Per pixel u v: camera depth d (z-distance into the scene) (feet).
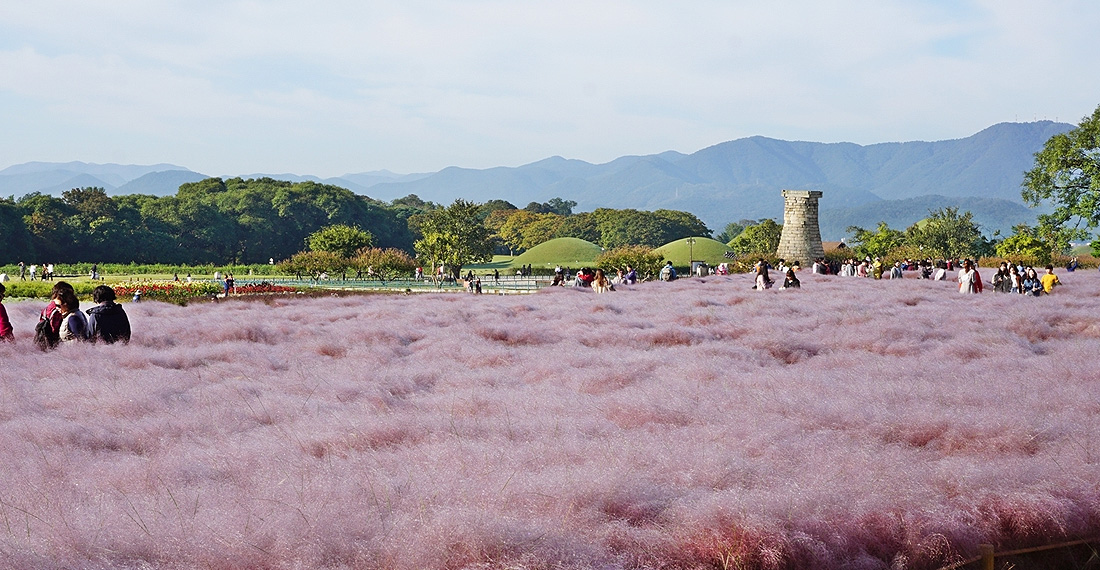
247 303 81.00
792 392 31.37
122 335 43.57
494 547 16.11
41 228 423.64
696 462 20.99
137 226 474.49
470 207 356.59
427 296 95.55
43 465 21.65
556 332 55.42
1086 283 130.82
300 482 19.99
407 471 20.94
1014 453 22.91
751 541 16.83
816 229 294.46
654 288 117.39
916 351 45.06
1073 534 18.79
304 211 572.51
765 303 77.61
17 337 46.93
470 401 30.45
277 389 33.83
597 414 28.30
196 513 17.89
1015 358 40.34
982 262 245.86
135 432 25.89
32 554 15.48
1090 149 241.76
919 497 19.35
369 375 37.58
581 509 17.97
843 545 17.44
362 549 16.29
